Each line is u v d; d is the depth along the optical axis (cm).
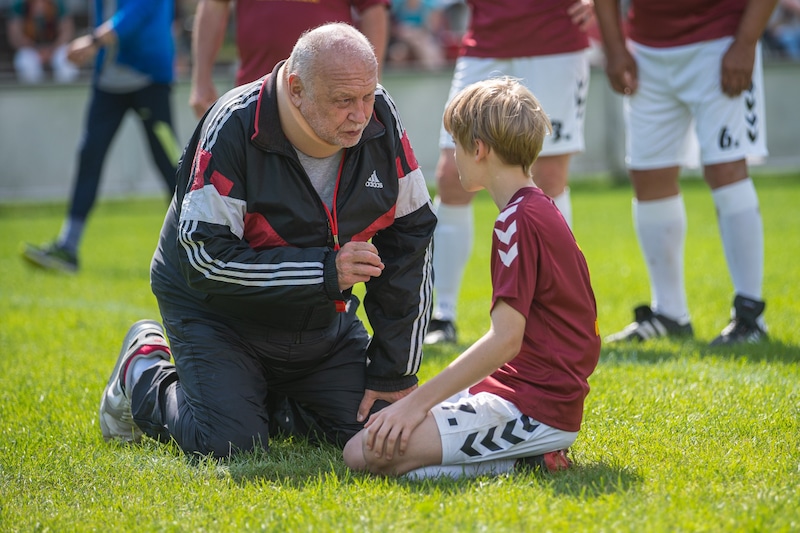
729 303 1803
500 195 906
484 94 893
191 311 1010
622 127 4028
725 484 829
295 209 947
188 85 3756
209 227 926
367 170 963
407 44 4341
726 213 1477
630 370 1278
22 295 2061
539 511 757
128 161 3788
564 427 873
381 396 1015
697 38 1476
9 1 5138
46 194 3766
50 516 820
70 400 1213
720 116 1468
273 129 919
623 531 718
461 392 916
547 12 1472
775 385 1173
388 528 739
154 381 1043
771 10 1405
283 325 995
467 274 2298
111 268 2441
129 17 2236
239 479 898
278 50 1392
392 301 981
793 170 4038
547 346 868
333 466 927
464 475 876
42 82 3709
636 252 2470
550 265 856
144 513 814
